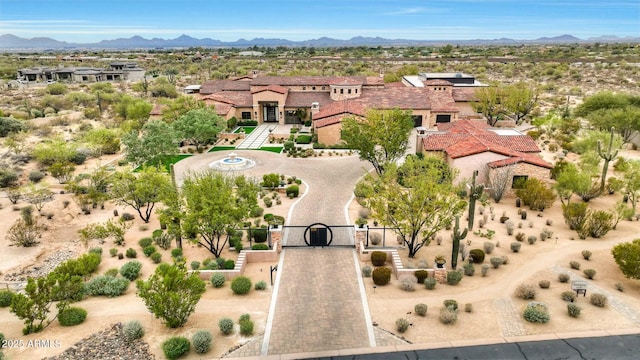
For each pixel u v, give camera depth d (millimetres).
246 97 75188
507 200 39938
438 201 27891
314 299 24297
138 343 20266
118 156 58594
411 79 92625
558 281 25812
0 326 21672
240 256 28641
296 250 30703
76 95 100312
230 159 51531
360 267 28125
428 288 25266
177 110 65625
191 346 20156
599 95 68938
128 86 132375
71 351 19578
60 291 22625
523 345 20094
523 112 72000
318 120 61719
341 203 40000
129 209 40031
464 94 77750
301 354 19766
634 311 22609
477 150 40688
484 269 26422
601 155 39969
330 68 158625
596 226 31609
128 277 26906
